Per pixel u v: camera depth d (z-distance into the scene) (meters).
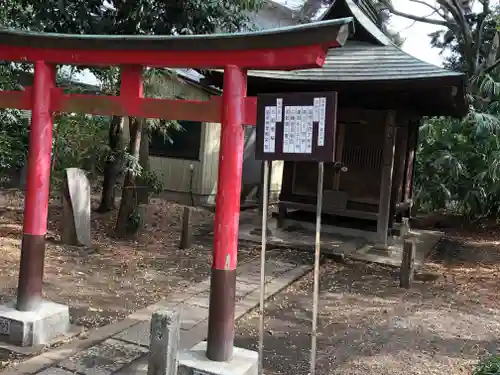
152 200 11.82
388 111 8.27
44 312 4.31
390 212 9.14
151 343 3.00
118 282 6.02
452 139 11.72
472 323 5.31
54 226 8.44
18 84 7.81
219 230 3.64
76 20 7.23
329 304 5.80
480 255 8.97
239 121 3.62
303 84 7.49
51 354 3.98
